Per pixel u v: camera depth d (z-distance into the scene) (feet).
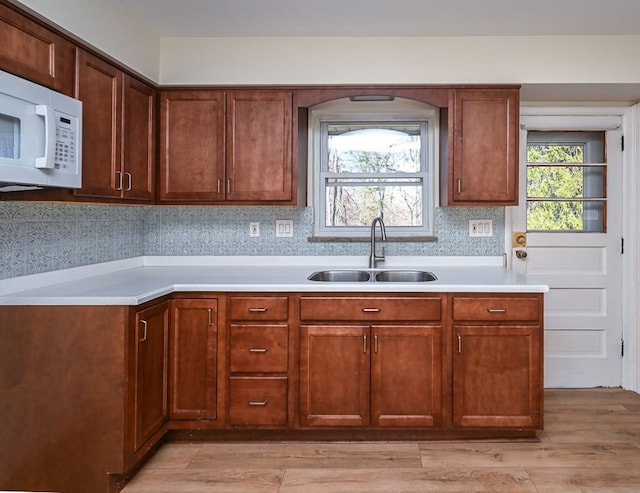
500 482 7.44
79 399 7.18
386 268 10.77
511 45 9.67
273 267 10.98
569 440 8.87
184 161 9.91
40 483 7.23
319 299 8.69
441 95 9.78
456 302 8.63
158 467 8.00
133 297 7.18
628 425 9.52
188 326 8.71
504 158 9.73
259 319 8.73
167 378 8.66
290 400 8.75
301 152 10.43
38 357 7.20
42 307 7.16
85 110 7.45
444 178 10.25
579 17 8.81
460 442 8.84
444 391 8.68
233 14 8.75
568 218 11.62
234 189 9.91
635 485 7.32
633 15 8.73
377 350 8.68
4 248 7.22
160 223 11.21
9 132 5.55
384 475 7.69
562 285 11.55
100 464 7.16
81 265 9.05
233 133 9.87
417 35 9.66
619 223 11.55
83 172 7.42
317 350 8.73
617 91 10.29
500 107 9.72
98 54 7.80
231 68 9.83
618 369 11.59
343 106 11.12
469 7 8.42
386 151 11.31
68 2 6.86
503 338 8.63
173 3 8.32
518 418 8.66
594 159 11.59
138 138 9.16
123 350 7.16
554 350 11.61
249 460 8.23
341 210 11.43
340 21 9.04
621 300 11.56
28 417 7.23
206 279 9.21
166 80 9.86
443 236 11.12
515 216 11.44
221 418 8.76
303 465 8.05
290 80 9.79
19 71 6.09
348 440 8.93
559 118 11.41
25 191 6.91
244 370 8.75
